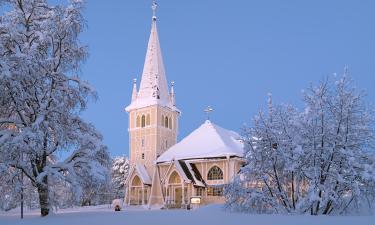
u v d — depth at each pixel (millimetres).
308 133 28266
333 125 27859
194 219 20500
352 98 27906
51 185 28469
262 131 30250
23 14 29172
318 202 26578
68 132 28109
